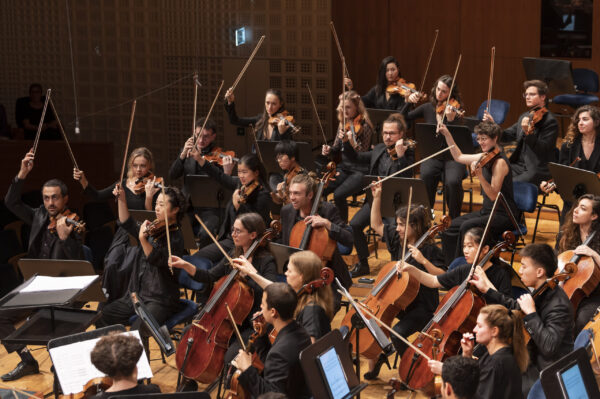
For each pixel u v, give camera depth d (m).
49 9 14.27
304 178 7.17
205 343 6.23
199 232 8.63
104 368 4.67
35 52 14.49
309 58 13.34
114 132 14.46
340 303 6.87
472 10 13.80
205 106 13.92
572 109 12.64
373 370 6.69
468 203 10.08
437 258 6.89
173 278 6.84
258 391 5.01
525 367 5.04
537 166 8.78
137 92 14.22
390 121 8.30
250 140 13.74
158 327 6.14
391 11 13.92
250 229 6.55
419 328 6.50
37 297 6.14
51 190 7.49
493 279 6.16
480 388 4.87
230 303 6.29
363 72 14.08
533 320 5.42
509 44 13.76
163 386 6.78
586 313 6.05
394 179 7.54
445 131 8.40
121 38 14.10
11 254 8.70
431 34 13.95
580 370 4.54
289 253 6.49
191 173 9.15
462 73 14.05
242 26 13.49
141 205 8.25
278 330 5.21
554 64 10.88
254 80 13.62
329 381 4.75
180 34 13.82
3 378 7.03
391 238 7.22
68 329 6.37
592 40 13.25
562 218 7.92
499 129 7.66
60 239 7.52
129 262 7.48
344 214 9.20
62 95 14.53
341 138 9.12
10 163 11.80
